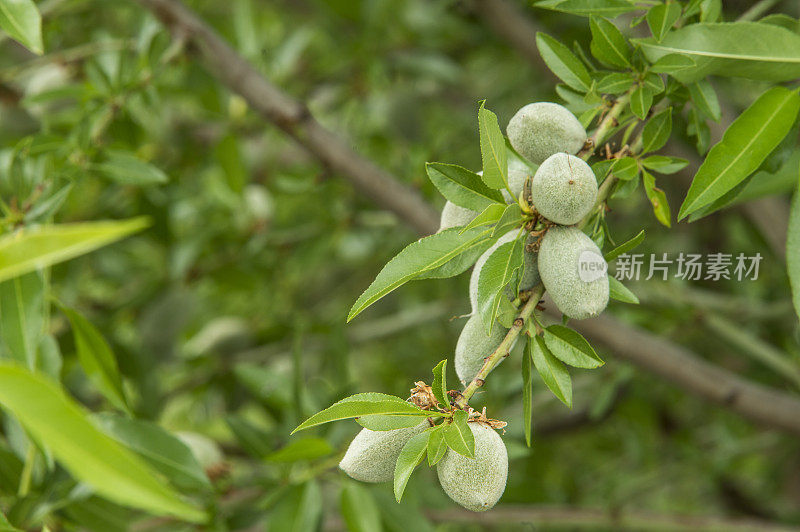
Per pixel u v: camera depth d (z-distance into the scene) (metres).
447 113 2.28
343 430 1.25
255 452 1.22
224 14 1.85
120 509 1.16
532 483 1.51
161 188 1.66
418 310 2.13
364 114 2.03
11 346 1.06
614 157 1.04
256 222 1.88
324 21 1.96
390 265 1.00
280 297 2.12
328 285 2.33
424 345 2.34
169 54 1.22
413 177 1.54
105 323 1.68
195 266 1.86
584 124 1.05
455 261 1.01
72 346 1.54
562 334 1.01
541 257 1.01
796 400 1.27
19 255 0.92
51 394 0.92
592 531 1.71
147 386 1.52
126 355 1.51
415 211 1.26
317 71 2.04
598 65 1.39
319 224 1.87
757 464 2.48
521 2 1.65
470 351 1.01
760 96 1.02
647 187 1.04
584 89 1.05
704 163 1.02
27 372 0.92
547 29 1.68
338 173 1.26
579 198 1.00
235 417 1.23
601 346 1.25
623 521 1.48
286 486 1.19
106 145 1.22
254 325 1.99
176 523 1.21
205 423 1.75
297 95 2.03
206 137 1.88
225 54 1.24
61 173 1.15
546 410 2.11
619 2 1.05
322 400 1.41
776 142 1.02
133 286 1.94
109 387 1.15
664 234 1.86
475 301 1.02
